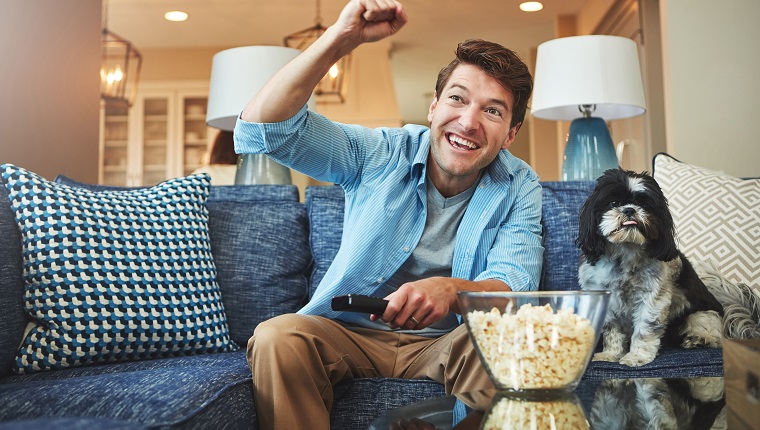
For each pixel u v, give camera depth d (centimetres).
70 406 126
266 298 223
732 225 222
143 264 189
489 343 108
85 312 176
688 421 101
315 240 229
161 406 121
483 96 178
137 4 678
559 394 108
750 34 366
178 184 215
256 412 148
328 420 152
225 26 741
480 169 189
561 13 711
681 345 196
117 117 791
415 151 192
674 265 195
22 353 172
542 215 224
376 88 805
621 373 177
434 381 164
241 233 229
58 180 217
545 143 758
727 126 364
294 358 149
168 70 796
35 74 283
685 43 368
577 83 298
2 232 175
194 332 193
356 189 190
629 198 187
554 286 217
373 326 184
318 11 688
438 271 188
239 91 307
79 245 180
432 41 792
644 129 532
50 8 295
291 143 175
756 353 94
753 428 94
